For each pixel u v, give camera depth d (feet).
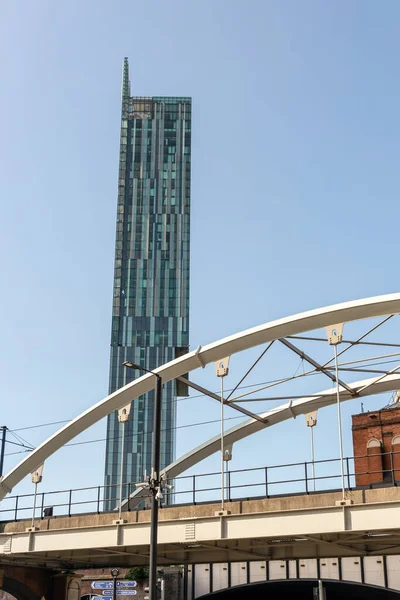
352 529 92.02
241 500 105.40
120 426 569.64
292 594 222.28
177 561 136.26
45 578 160.15
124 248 640.99
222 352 121.39
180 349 606.55
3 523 129.18
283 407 144.97
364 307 107.76
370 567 178.91
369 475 216.13
